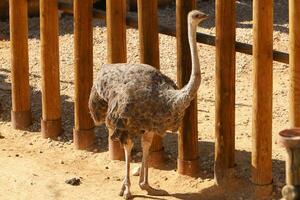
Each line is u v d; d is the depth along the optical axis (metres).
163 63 24.38
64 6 18.88
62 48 25.86
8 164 18.06
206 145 18.47
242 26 26.83
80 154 18.55
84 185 17.00
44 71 19.06
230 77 16.19
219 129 16.41
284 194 11.40
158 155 17.55
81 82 18.39
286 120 20.16
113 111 15.91
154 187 16.86
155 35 17.06
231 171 16.53
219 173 16.55
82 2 18.02
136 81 15.76
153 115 15.56
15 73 19.75
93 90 16.78
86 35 18.20
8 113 20.94
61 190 16.73
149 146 16.36
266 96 15.59
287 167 11.37
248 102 21.64
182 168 17.06
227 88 16.19
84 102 18.50
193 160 16.98
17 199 16.36
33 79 23.28
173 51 25.14
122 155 18.06
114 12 17.41
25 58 19.73
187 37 16.52
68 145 19.05
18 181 17.17
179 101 15.30
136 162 17.88
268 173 15.91
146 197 16.38
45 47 18.91
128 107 15.60
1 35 27.33
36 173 17.59
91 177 17.44
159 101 15.51
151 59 17.14
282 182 16.31
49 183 17.08
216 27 16.06
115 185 17.03
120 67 16.34
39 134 19.70
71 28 27.33
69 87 22.80
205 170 17.27
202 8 28.98
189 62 16.61
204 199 16.28
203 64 24.25
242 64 24.09
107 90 16.19
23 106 19.94
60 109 19.52
